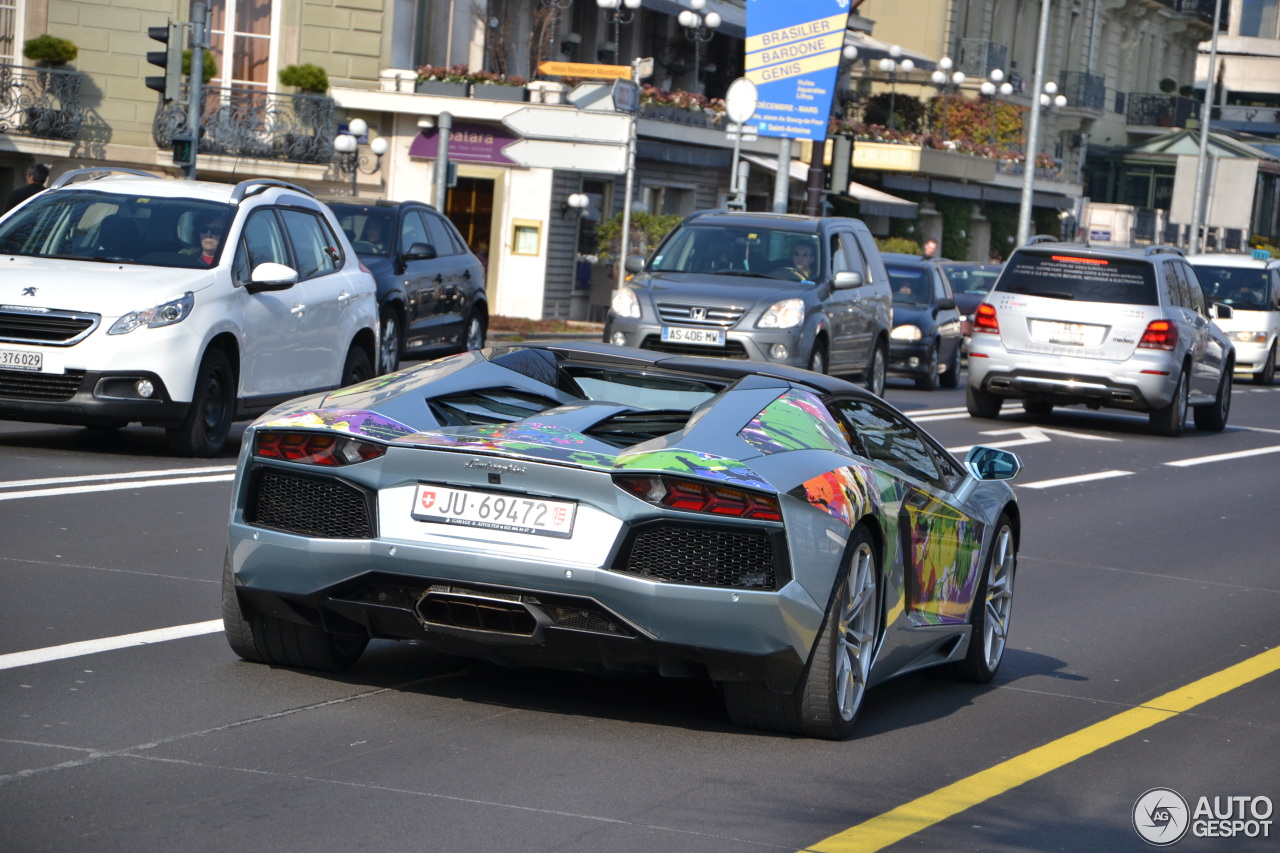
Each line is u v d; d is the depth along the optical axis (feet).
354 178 133.49
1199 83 436.76
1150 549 49.78
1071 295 82.43
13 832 18.25
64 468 46.29
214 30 132.16
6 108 124.88
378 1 136.46
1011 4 261.85
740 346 69.82
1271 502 62.90
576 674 27.96
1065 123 280.10
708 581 22.80
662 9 153.58
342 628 24.93
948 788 23.08
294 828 19.07
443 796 20.74
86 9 126.93
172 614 30.25
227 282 49.98
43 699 24.00
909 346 105.91
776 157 171.94
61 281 47.29
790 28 112.88
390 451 23.38
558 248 142.61
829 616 23.65
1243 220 237.45
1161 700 30.27
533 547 22.82
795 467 23.70
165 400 47.37
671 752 23.62
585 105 122.11
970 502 30.01
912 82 212.64
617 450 23.43
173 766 21.21
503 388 26.13
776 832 20.36
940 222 217.36
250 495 24.36
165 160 129.39
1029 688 30.66
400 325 77.00
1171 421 83.51
